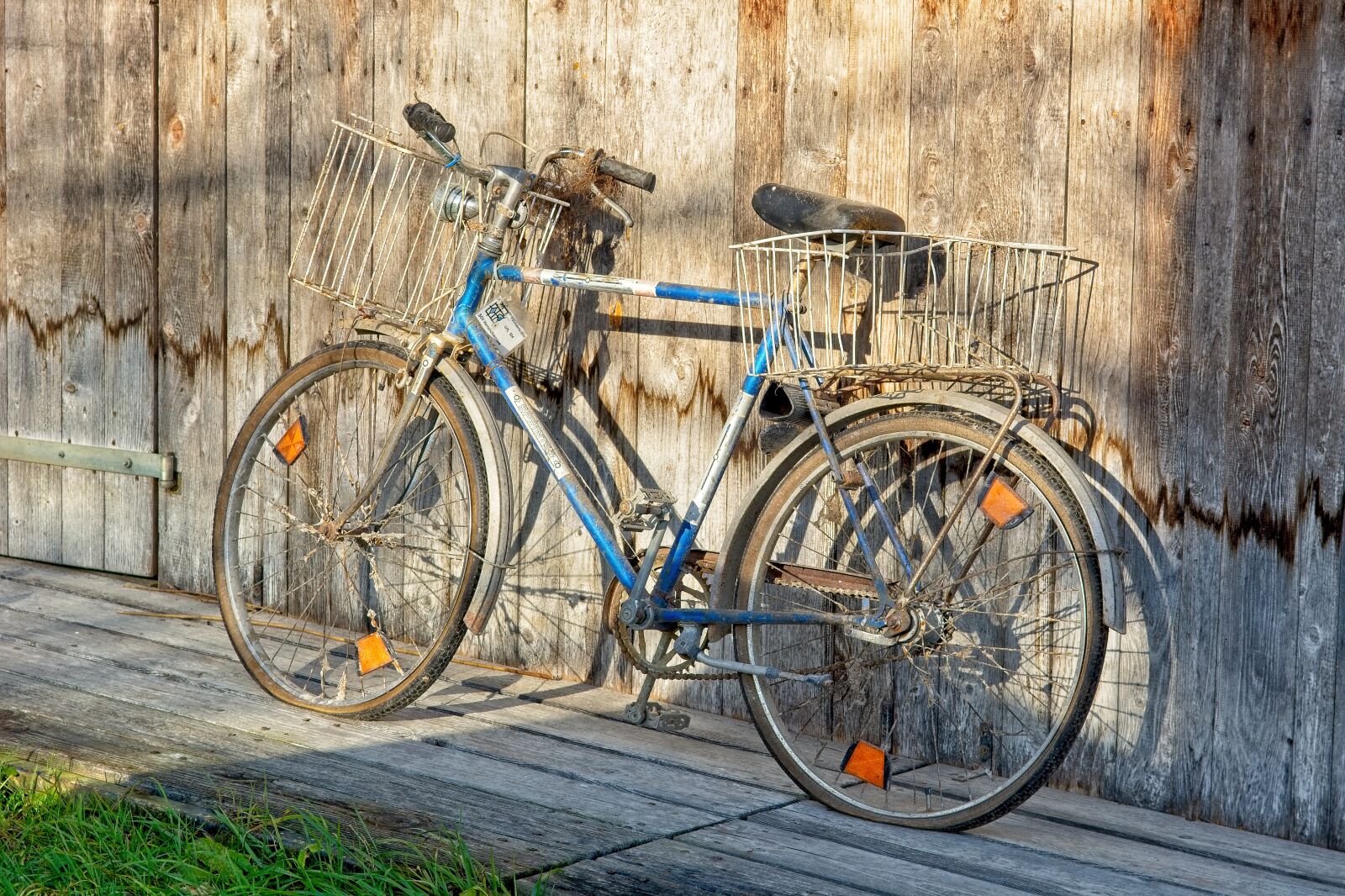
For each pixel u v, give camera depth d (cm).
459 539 368
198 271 413
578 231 344
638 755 302
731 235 321
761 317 300
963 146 290
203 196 410
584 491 307
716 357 326
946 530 271
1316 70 254
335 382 388
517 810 263
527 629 362
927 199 295
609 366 343
